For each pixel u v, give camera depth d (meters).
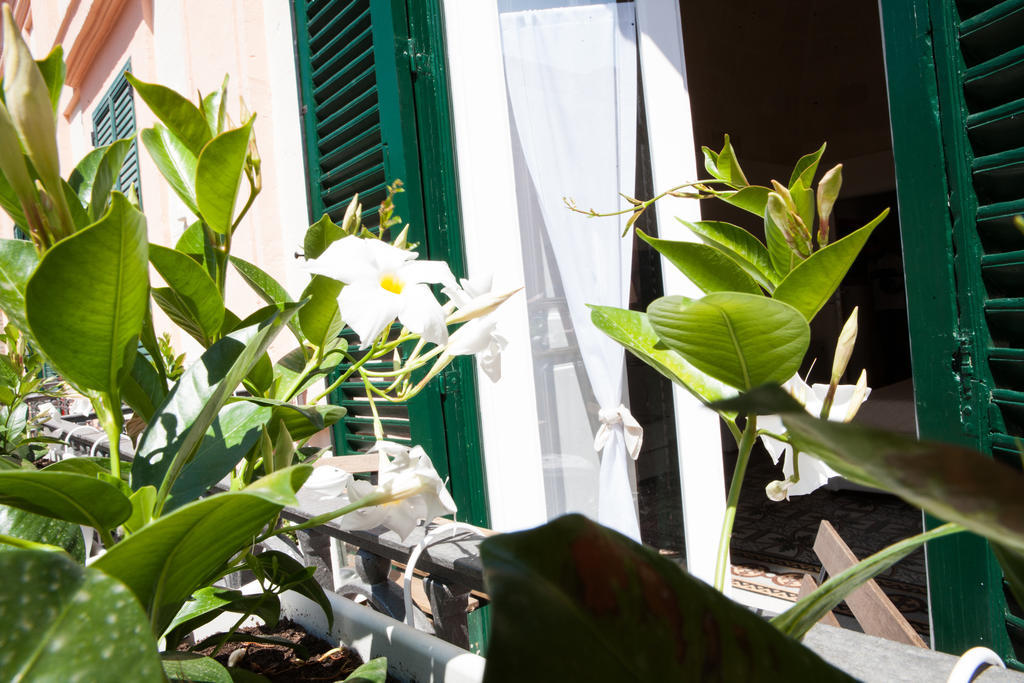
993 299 1.22
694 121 5.88
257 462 0.67
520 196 2.67
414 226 2.25
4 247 0.58
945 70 1.26
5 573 0.26
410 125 2.26
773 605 2.72
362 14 2.34
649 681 0.19
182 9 3.22
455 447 2.30
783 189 0.50
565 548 0.21
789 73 6.07
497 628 0.18
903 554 0.30
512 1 2.60
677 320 0.41
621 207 2.59
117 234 0.42
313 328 0.70
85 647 0.25
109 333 0.48
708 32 5.15
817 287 0.45
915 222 1.32
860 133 7.09
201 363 0.59
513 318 2.40
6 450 1.75
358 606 0.79
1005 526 0.12
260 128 2.89
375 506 0.61
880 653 0.58
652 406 2.69
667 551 2.61
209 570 0.43
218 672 0.52
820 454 0.27
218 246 0.65
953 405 1.27
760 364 0.43
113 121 4.56
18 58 0.43
